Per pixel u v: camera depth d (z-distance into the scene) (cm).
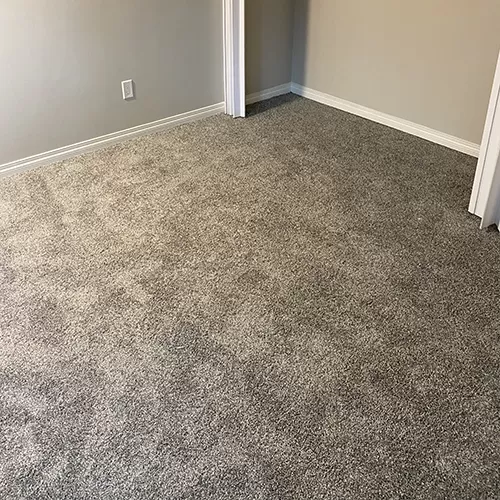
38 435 176
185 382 194
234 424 180
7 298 231
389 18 351
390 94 371
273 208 291
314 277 243
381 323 219
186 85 373
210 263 251
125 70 339
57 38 304
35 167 325
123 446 173
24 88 304
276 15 396
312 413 183
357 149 350
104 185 309
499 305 228
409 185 312
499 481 164
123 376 196
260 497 159
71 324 218
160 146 352
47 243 263
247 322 219
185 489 161
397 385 193
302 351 206
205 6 356
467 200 298
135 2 326
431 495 160
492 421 181
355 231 273
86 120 336
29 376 196
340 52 389
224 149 349
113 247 261
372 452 171
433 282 241
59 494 160
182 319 221
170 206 292
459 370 199
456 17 319
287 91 431
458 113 339
